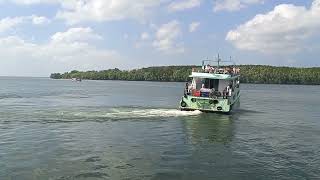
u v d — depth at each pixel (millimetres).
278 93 136250
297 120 49031
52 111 51250
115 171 23188
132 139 32500
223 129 38562
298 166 25000
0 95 91125
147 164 24781
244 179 22234
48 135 33531
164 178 22109
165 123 41062
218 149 29422
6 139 31641
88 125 39031
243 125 41812
